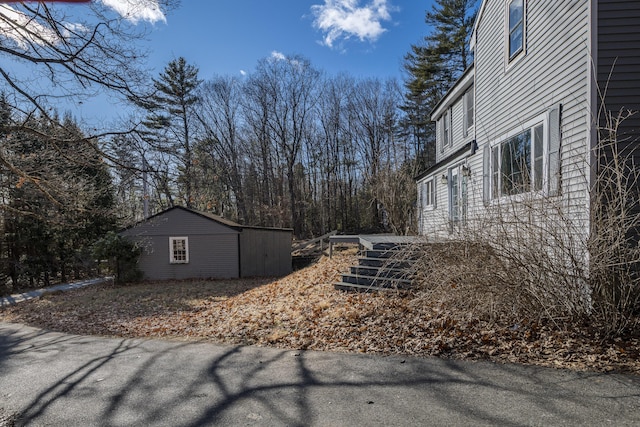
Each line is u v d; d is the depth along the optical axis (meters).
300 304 7.04
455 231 5.72
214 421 3.02
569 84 5.77
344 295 7.20
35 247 18.88
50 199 6.55
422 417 2.91
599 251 4.41
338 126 39.44
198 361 4.61
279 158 38.12
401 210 17.30
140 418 3.15
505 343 4.36
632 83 5.20
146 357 4.95
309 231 39.22
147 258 18.20
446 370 3.81
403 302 6.13
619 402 3.00
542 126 6.57
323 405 3.20
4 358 5.45
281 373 4.00
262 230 20.17
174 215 18.31
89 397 3.67
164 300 11.28
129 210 9.70
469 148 9.96
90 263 19.59
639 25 5.19
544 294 4.62
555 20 6.14
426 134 35.81
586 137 5.32
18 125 5.10
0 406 3.56
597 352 4.00
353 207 39.38
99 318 8.86
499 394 3.23
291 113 37.84
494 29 8.64
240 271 18.27
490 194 8.61
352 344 4.80
